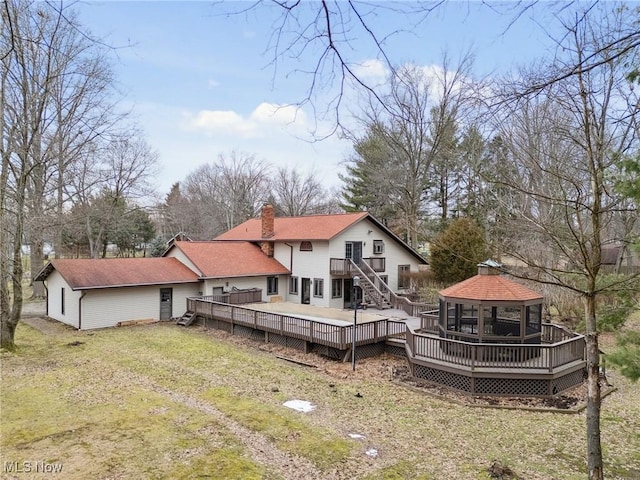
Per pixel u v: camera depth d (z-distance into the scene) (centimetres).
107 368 1508
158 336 2056
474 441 979
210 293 2538
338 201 4850
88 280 2209
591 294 678
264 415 1110
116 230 4400
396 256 3042
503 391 1271
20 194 1688
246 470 835
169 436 979
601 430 1043
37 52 1559
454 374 1319
